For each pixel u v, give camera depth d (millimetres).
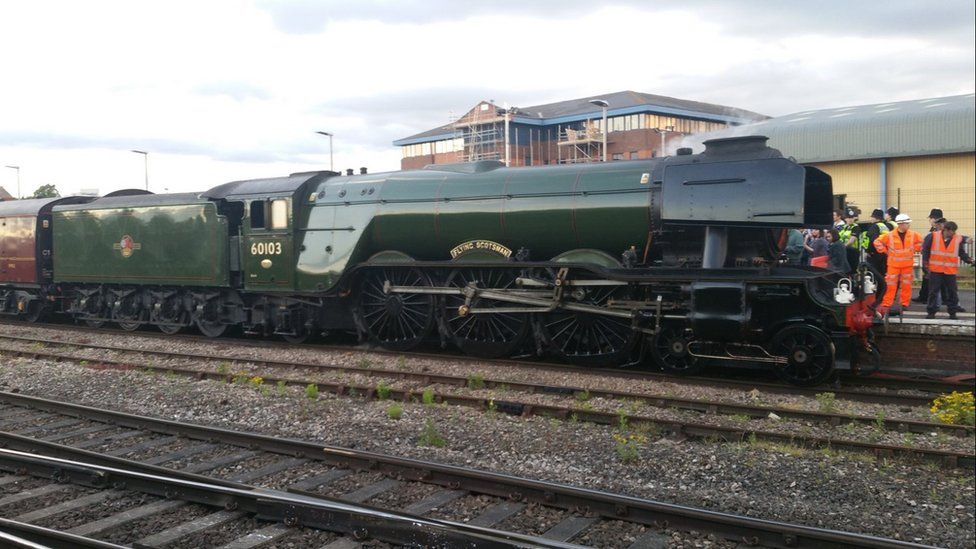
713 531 5469
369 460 6914
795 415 8906
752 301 10781
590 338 12719
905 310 14875
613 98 55656
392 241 14367
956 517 5973
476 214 13320
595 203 12250
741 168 10812
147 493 6441
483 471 6465
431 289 13688
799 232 13234
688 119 53594
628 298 12039
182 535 5582
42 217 19844
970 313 14078
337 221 14766
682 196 11141
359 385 10406
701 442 8047
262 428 8766
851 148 27406
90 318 19188
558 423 8688
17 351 14469
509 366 12398
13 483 6773
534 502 6098
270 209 15477
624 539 5469
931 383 10492
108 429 8719
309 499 5965
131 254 17750
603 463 7234
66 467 6770
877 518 5945
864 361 11945
